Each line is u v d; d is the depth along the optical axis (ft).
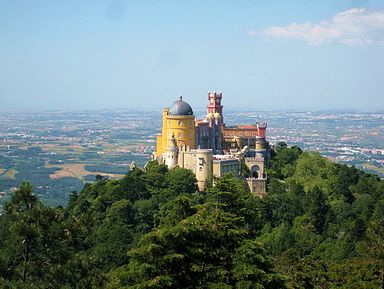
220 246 339.16
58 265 313.12
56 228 322.75
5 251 317.01
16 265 314.14
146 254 316.19
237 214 364.17
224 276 332.19
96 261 331.16
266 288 330.95
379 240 524.52
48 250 321.32
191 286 320.91
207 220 339.98
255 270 322.96
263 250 337.52
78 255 331.16
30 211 321.93
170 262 312.09
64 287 308.40
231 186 366.22
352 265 544.21
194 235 329.72
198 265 327.26
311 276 542.98
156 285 301.22
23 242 313.73
